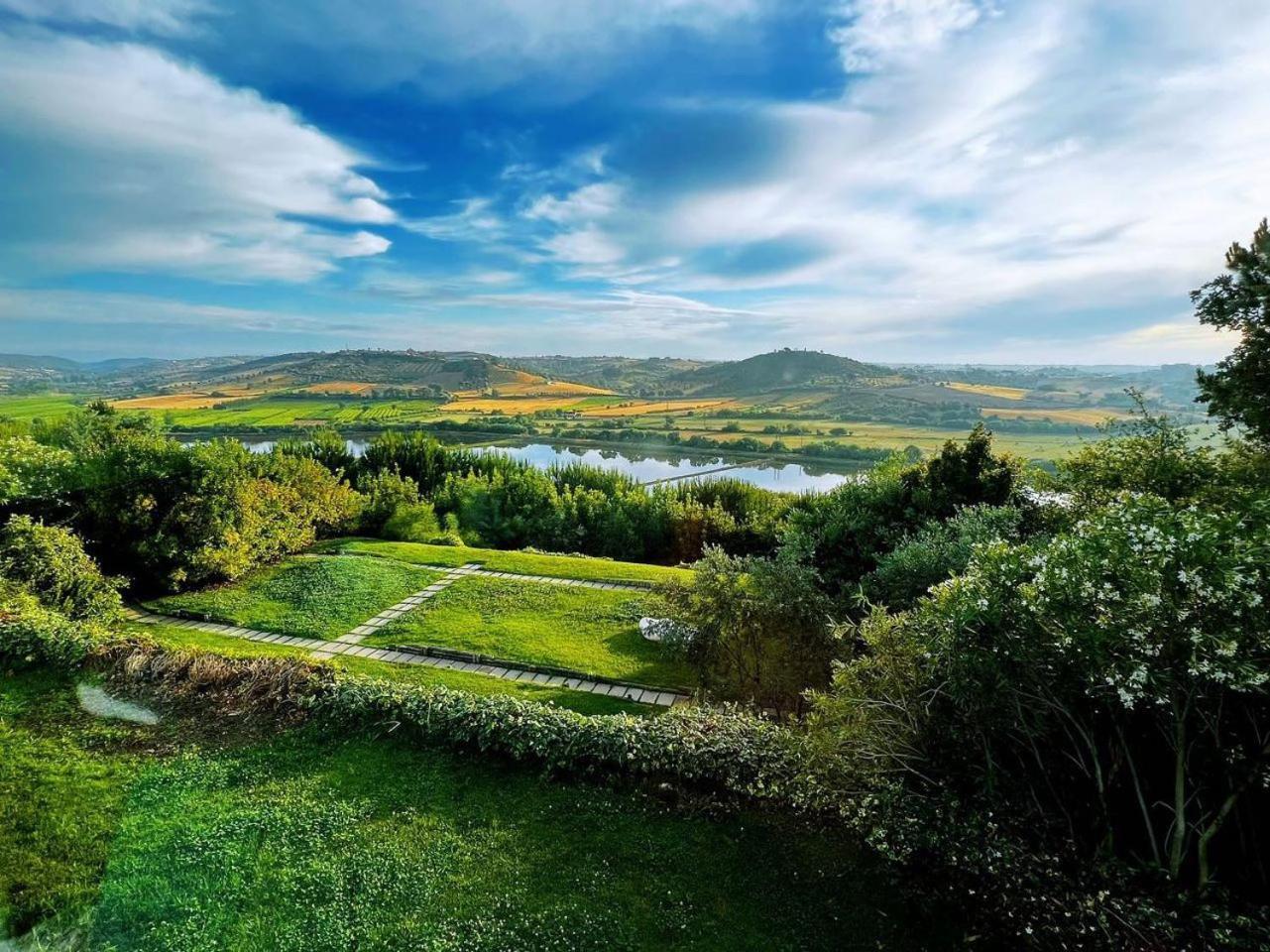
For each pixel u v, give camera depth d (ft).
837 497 39.14
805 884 14.74
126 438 43.04
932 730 14.75
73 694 23.85
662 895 14.40
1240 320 25.38
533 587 40.73
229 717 22.33
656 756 18.49
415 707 21.39
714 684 25.44
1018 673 13.06
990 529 28.50
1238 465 25.84
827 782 15.38
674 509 61.26
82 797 17.84
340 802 17.65
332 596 38.34
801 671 24.12
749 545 56.44
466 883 14.71
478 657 29.53
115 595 34.88
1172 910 11.65
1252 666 10.00
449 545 55.62
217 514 41.14
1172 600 10.79
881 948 12.94
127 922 13.61
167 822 16.75
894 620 16.05
